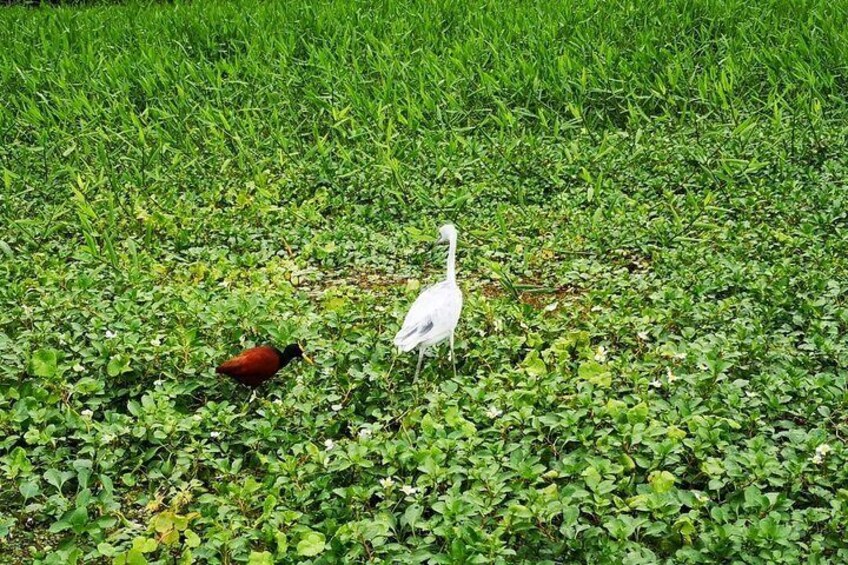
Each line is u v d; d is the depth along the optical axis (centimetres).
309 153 1166
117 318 701
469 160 1124
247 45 1497
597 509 480
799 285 766
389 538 500
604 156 1116
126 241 919
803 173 1052
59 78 1388
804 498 519
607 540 468
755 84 1290
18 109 1359
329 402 618
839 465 521
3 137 1258
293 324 683
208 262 882
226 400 632
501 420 561
